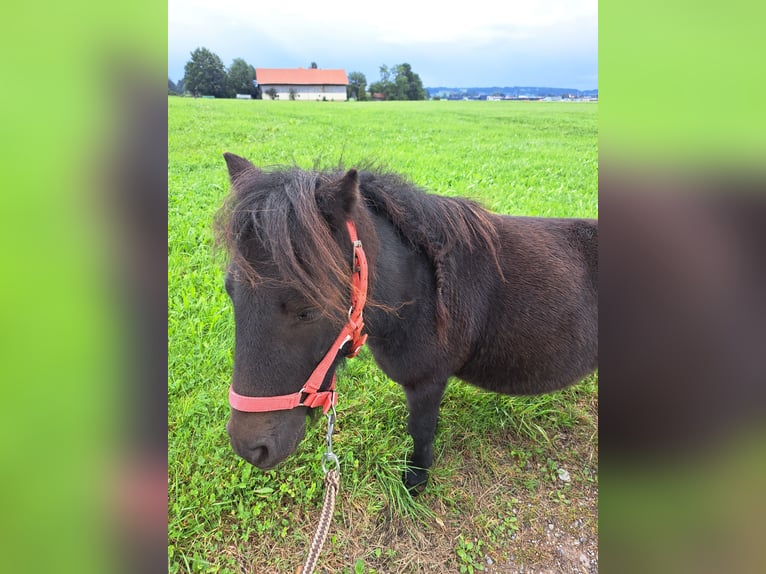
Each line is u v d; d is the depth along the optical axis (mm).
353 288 1693
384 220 2102
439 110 21562
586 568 2428
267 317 1554
